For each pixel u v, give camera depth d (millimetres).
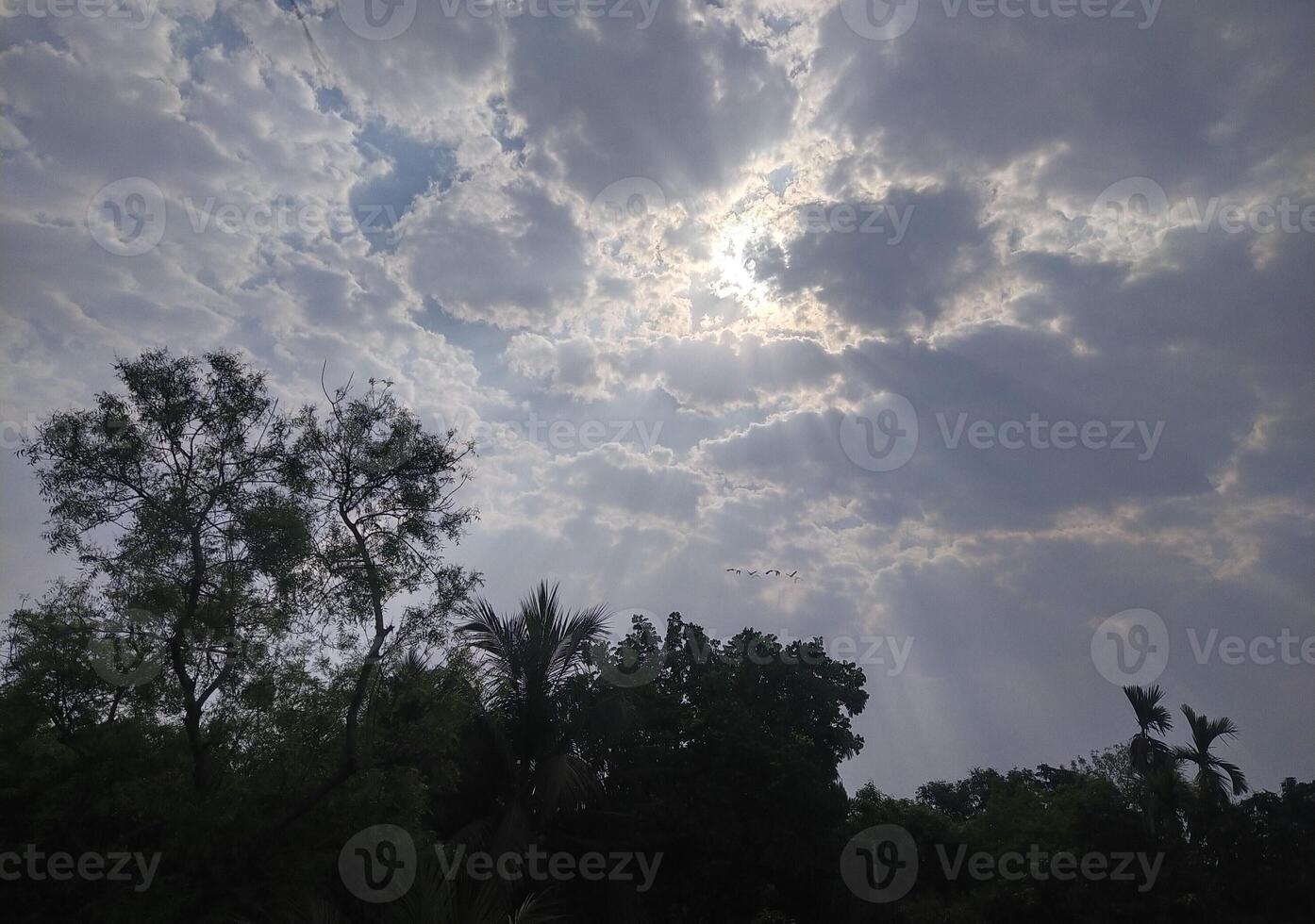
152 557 11328
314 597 12148
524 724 16906
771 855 19062
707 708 21422
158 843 10805
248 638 11648
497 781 16859
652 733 20469
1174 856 21656
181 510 11273
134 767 10859
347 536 12492
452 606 12547
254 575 11797
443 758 14039
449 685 12836
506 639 17391
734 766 20109
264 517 11586
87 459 11422
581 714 17438
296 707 11883
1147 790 23000
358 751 11719
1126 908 20812
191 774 11227
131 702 11406
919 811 26594
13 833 10352
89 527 11500
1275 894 20625
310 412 12500
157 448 11828
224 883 10867
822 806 20172
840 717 23250
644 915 18422
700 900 18828
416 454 12664
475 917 11664
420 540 12641
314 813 11781
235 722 11727
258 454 12156
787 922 19109
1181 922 20688
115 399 11719
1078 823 22656
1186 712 24438
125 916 9906
